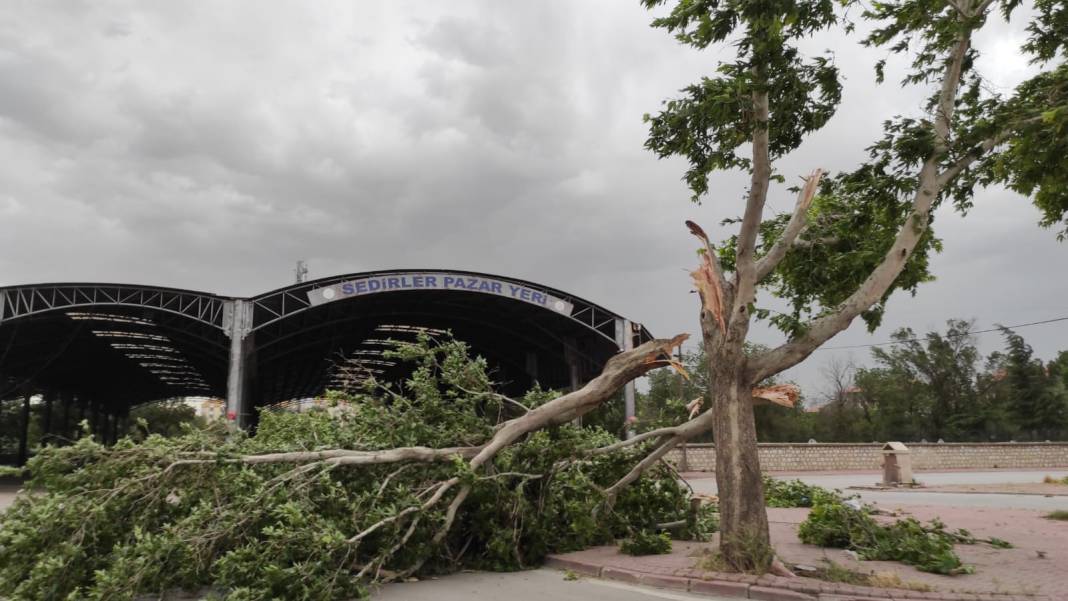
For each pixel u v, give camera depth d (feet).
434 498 26.89
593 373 131.75
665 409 39.06
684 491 37.22
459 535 29.99
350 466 27.35
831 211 33.04
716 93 24.84
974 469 117.60
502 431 30.63
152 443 25.88
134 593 21.09
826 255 32.53
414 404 32.96
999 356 194.39
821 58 26.81
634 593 23.59
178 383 212.84
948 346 189.37
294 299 102.94
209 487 25.70
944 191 30.76
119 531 23.89
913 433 184.85
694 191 29.63
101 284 95.25
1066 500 57.82
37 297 96.43
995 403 185.47
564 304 109.19
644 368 32.83
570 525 32.30
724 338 25.77
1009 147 28.76
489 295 107.24
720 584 23.00
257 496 23.79
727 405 25.40
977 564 26.81
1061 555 28.89
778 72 25.66
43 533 21.89
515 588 24.79
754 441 25.18
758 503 24.73
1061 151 25.75
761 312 25.93
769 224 33.83
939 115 27.58
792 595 21.52
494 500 29.25
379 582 25.03
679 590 23.73
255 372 112.57
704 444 111.96
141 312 104.68
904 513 40.37
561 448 32.01
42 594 20.92
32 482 23.73
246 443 29.32
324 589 21.81
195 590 24.47
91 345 140.46
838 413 188.24
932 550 26.27
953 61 27.81
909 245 25.85
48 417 192.75
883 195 29.22
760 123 25.44
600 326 115.75
